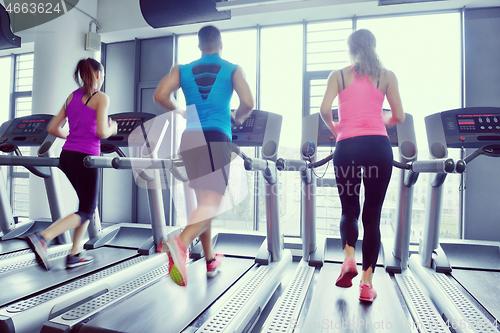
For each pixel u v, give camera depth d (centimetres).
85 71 197
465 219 322
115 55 442
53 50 372
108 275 192
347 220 153
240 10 354
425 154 245
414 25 345
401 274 206
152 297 160
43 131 264
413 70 343
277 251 231
